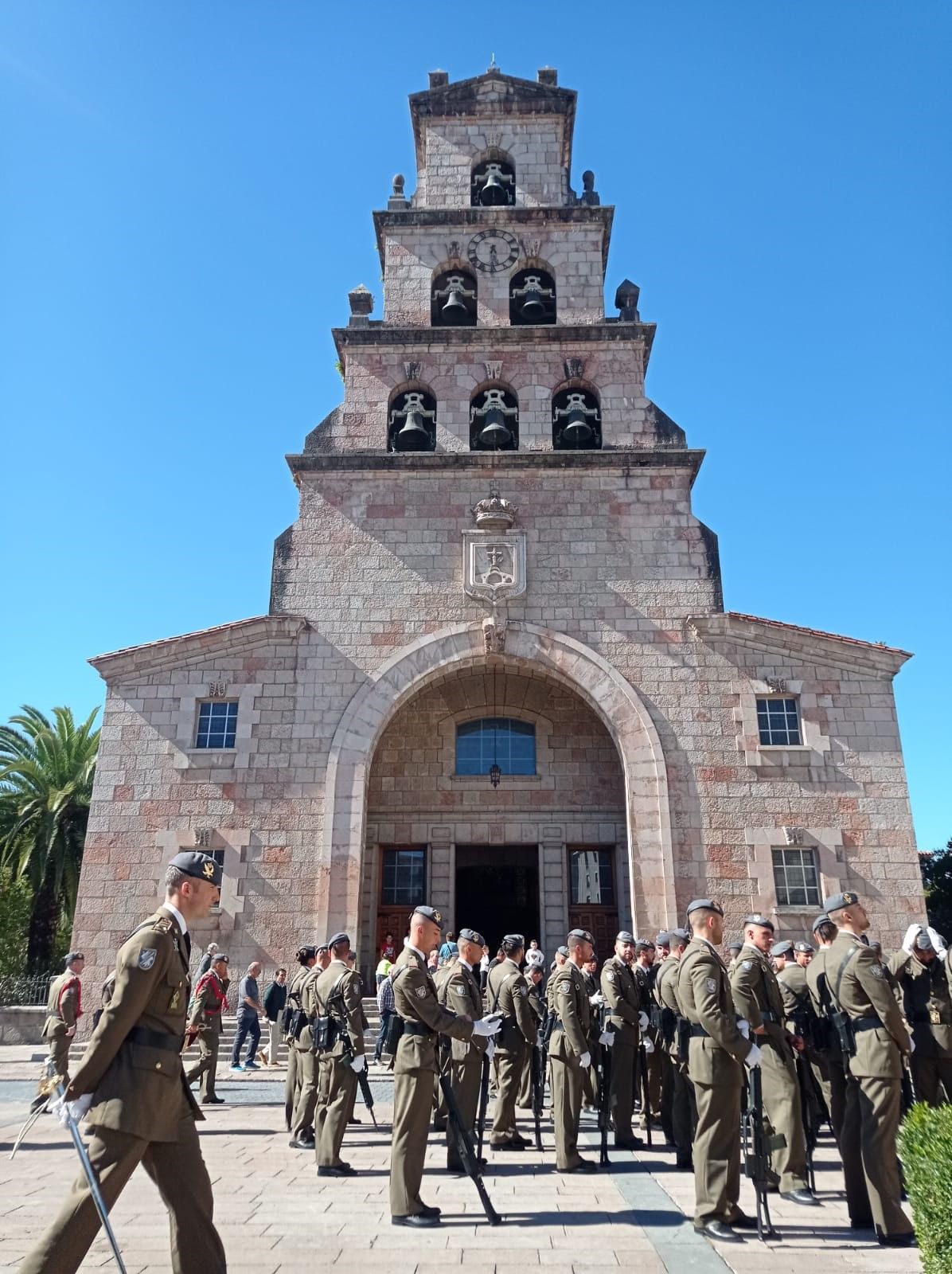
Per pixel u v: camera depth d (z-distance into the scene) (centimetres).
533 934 2870
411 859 2330
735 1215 723
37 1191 860
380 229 2630
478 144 2744
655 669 2127
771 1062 867
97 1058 492
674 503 2275
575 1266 629
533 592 2202
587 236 2598
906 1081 876
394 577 2223
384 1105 1437
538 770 2341
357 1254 655
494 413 2361
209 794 2038
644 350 2462
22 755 3559
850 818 1997
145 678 2138
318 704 2109
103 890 1973
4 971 3647
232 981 1912
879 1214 688
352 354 2462
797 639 2128
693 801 2017
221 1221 747
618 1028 1122
